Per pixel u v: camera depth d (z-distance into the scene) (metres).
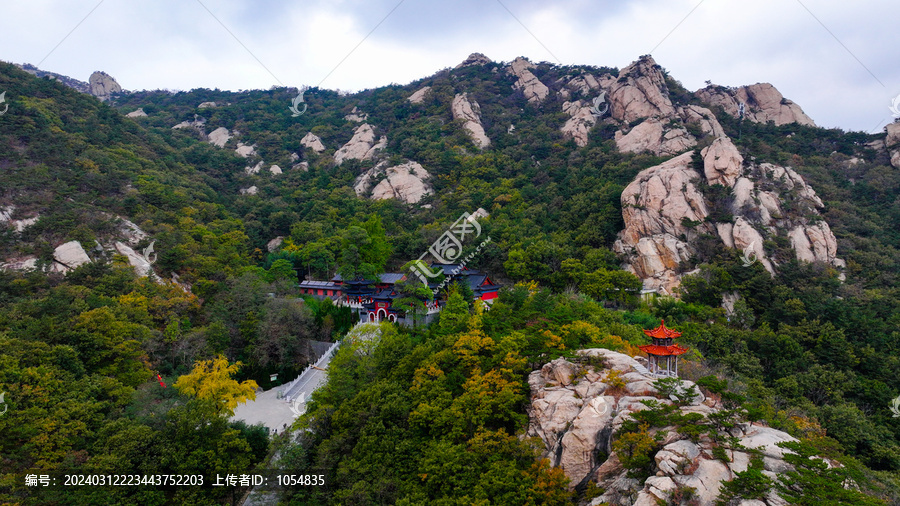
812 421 42.62
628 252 76.50
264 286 61.19
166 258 62.91
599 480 26.52
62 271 55.50
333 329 60.31
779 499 20.86
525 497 25.88
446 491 27.83
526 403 33.66
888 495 26.34
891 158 94.88
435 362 37.88
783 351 55.50
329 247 79.81
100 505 29.02
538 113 142.12
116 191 75.50
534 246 73.75
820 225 74.12
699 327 58.00
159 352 48.88
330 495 31.22
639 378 31.23
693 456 24.00
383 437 32.31
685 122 111.75
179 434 33.03
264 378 53.56
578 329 40.41
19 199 61.91
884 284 68.19
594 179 93.44
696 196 77.38
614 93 125.94
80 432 32.47
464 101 137.38
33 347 36.66
